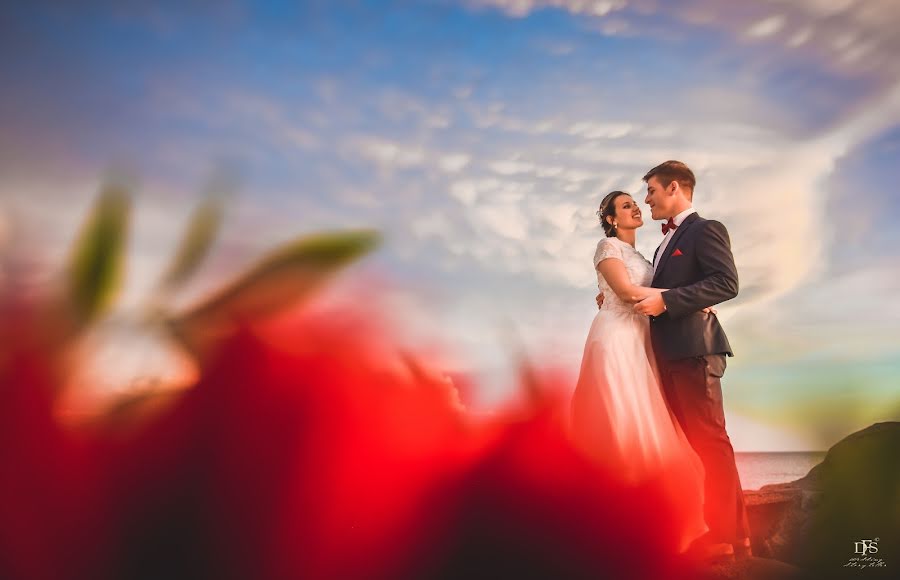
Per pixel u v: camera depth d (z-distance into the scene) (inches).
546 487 12.9
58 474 7.9
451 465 11.4
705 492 97.0
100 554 8.0
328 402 9.5
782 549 86.4
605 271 108.0
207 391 8.7
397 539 10.1
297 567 8.9
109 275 8.3
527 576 12.1
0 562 7.6
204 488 8.7
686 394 101.8
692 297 102.4
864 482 34.1
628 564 29.4
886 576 33.6
